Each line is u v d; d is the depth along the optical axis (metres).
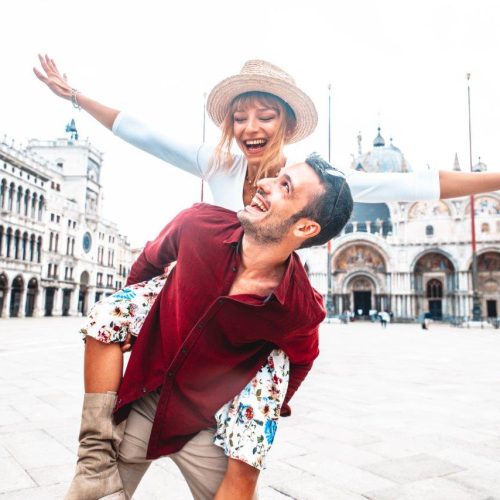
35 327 33.44
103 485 1.81
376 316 63.47
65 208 65.81
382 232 71.06
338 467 4.75
